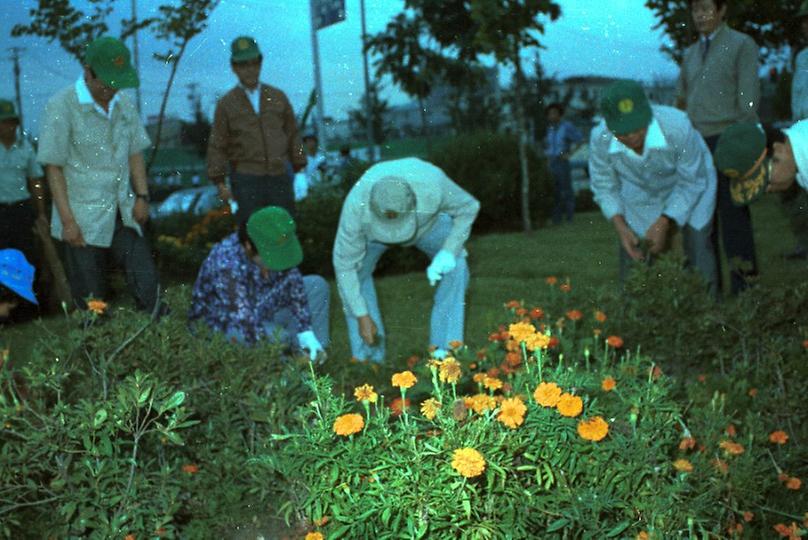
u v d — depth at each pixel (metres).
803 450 2.63
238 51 4.75
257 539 2.51
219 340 2.90
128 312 3.05
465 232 3.81
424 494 2.06
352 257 3.80
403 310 5.42
